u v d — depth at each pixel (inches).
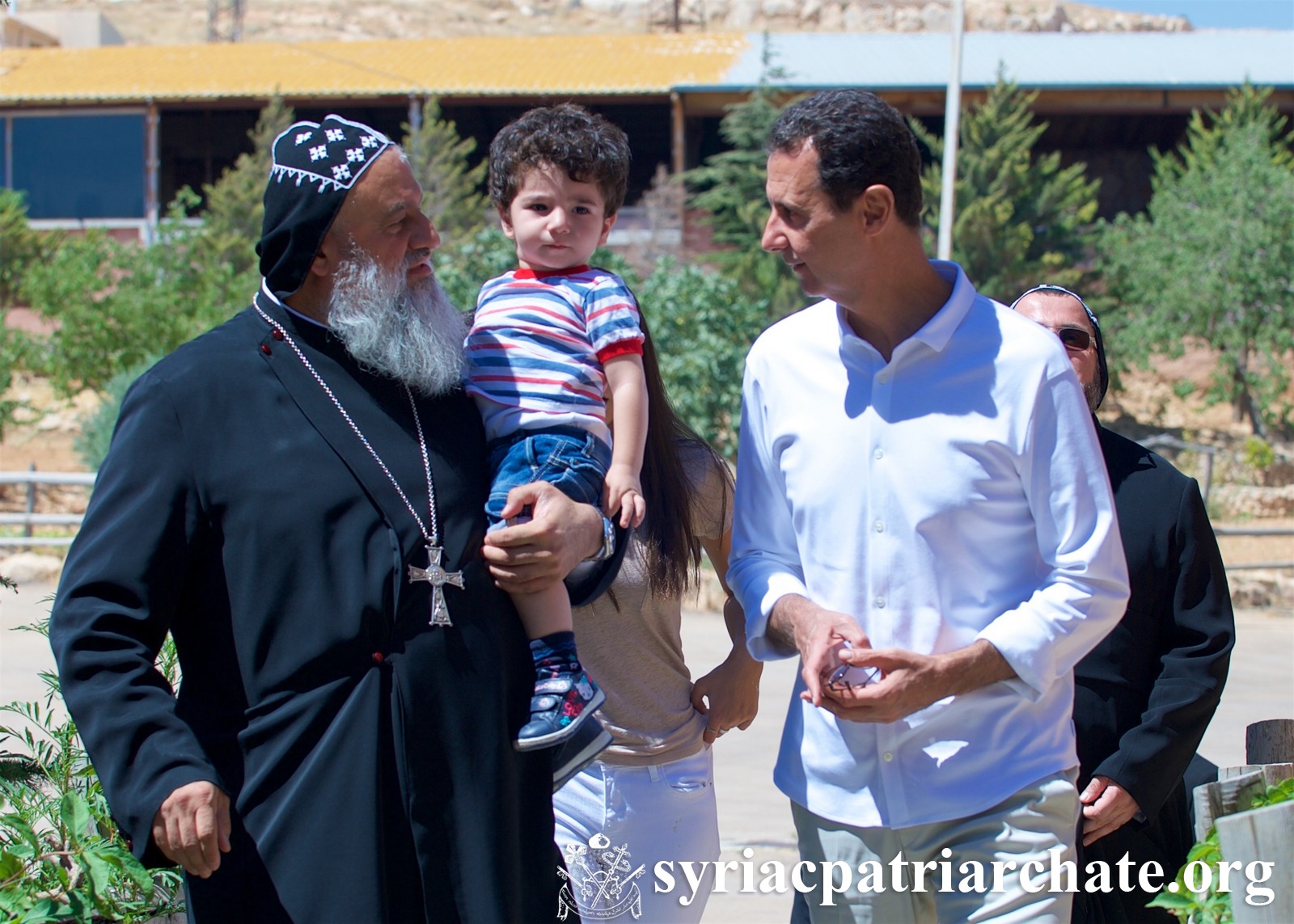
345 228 95.3
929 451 98.1
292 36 2699.3
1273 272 909.2
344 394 95.4
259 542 90.4
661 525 114.3
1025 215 994.1
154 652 89.2
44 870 106.7
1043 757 98.5
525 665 99.3
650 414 115.0
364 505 92.7
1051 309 123.6
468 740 92.2
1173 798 118.0
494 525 98.8
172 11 2805.1
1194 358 1054.4
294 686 89.8
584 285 108.3
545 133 107.7
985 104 1086.4
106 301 790.5
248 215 1016.9
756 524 109.7
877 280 98.3
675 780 116.1
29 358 804.0
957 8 684.7
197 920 88.5
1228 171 940.6
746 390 109.3
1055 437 97.4
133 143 1152.2
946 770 98.7
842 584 101.7
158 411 91.4
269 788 89.0
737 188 1031.6
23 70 1226.0
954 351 98.8
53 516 564.4
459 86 1130.7
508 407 102.9
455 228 969.5
